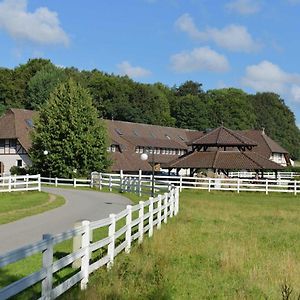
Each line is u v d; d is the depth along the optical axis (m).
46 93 90.75
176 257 13.49
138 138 77.00
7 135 62.88
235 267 12.45
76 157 53.41
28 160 61.66
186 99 119.62
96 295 8.91
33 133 55.31
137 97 111.00
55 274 10.20
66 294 8.86
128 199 32.38
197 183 45.34
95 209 25.31
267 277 11.63
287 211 29.23
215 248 15.00
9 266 10.99
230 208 29.69
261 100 142.00
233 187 45.81
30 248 6.89
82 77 113.44
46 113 54.59
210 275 11.66
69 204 28.09
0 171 63.75
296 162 138.00
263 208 30.86
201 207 29.48
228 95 132.75
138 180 38.19
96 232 16.53
